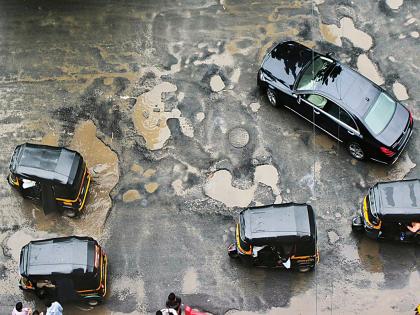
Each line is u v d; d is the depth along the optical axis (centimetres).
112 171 1881
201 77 2025
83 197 1800
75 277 1622
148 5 2153
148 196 1842
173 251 1762
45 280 1631
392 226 1689
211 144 1914
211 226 1795
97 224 1808
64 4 2159
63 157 1767
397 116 1825
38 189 1773
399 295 1688
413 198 1691
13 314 1606
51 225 1809
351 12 2114
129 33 2108
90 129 1947
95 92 2006
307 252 1658
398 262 1728
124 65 2053
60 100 1995
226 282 1717
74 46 2091
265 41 2075
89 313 1692
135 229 1795
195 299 1698
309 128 1927
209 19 2120
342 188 1836
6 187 1859
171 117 1961
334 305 1678
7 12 2155
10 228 1805
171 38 2094
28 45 2094
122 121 1958
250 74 2022
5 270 1747
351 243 1759
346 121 1825
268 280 1716
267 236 1652
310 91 1855
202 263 1745
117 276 1731
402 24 2089
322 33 2081
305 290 1700
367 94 1838
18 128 1953
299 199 1825
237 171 1873
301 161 1878
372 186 1833
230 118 1955
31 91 2012
